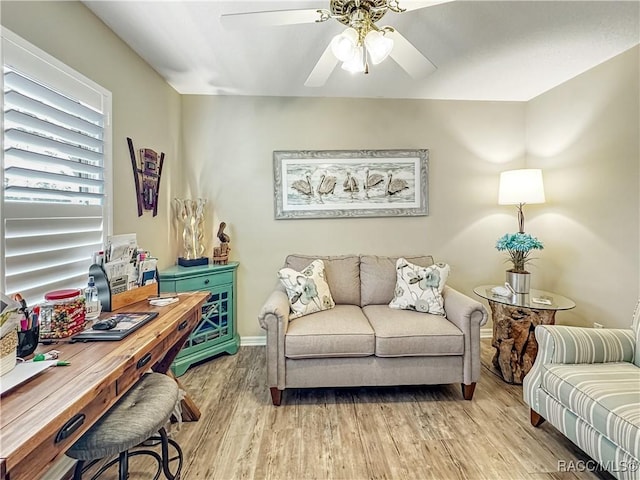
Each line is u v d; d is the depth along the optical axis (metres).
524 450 1.81
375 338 2.27
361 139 3.32
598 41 2.29
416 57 1.66
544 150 3.21
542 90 3.15
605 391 1.55
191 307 1.80
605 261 2.62
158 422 1.27
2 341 1.01
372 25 1.49
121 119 2.19
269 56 2.44
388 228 3.37
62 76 1.64
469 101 3.39
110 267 1.69
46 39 1.56
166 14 1.92
